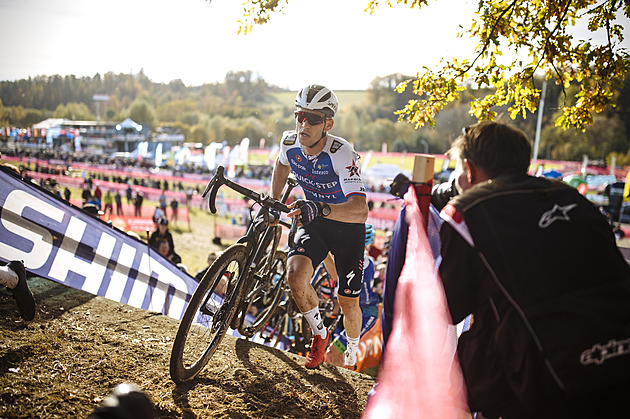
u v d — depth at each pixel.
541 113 23.02
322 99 2.70
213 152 31.16
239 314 2.76
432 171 1.85
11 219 3.05
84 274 3.45
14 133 47.50
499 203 1.33
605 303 1.19
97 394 1.96
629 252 10.40
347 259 2.96
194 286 4.48
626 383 1.13
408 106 3.47
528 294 1.23
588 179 26.61
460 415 1.67
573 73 3.40
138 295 3.88
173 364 2.12
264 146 75.94
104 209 19.16
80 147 49.53
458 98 3.42
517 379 1.24
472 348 1.38
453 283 1.38
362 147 80.00
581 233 1.28
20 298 2.24
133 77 113.50
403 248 1.85
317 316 2.78
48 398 1.83
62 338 2.38
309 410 2.28
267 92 113.50
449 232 1.38
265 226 2.62
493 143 1.46
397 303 1.78
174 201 19.22
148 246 3.97
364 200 2.79
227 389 2.29
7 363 2.01
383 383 1.84
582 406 1.17
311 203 2.47
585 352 1.15
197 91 114.88
